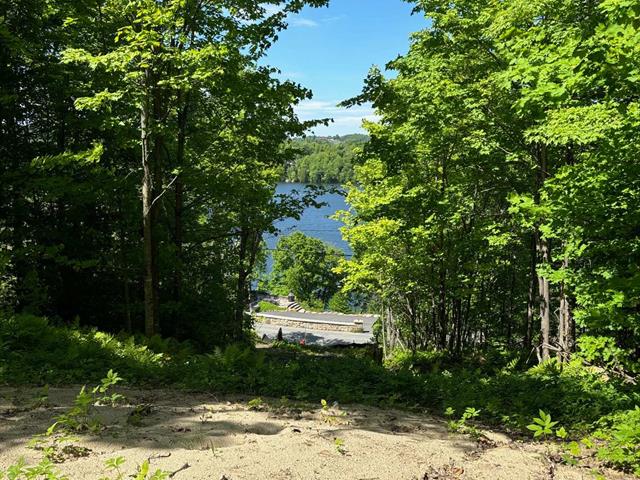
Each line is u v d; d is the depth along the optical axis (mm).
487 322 26484
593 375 8750
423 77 13500
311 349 26594
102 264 13836
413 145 15258
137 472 2943
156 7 9500
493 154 14094
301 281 65875
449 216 15547
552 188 7613
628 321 6852
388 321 27016
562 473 3697
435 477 3371
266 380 6707
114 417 4230
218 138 14422
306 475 3135
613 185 7133
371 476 3256
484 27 11945
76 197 11883
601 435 4898
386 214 16891
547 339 15422
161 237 14594
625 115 6680
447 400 6922
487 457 3975
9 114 11969
